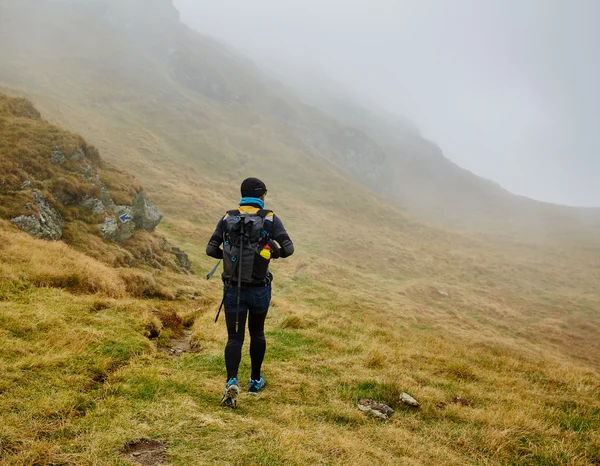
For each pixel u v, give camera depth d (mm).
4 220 13531
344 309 24281
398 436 3975
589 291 45875
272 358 6094
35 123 21000
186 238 36938
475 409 5039
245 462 2912
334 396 4824
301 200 69938
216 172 71125
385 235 60938
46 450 2727
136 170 54938
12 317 5348
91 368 4406
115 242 19125
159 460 2816
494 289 43469
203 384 4414
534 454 3945
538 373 7961
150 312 7785
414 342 9539
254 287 3820
